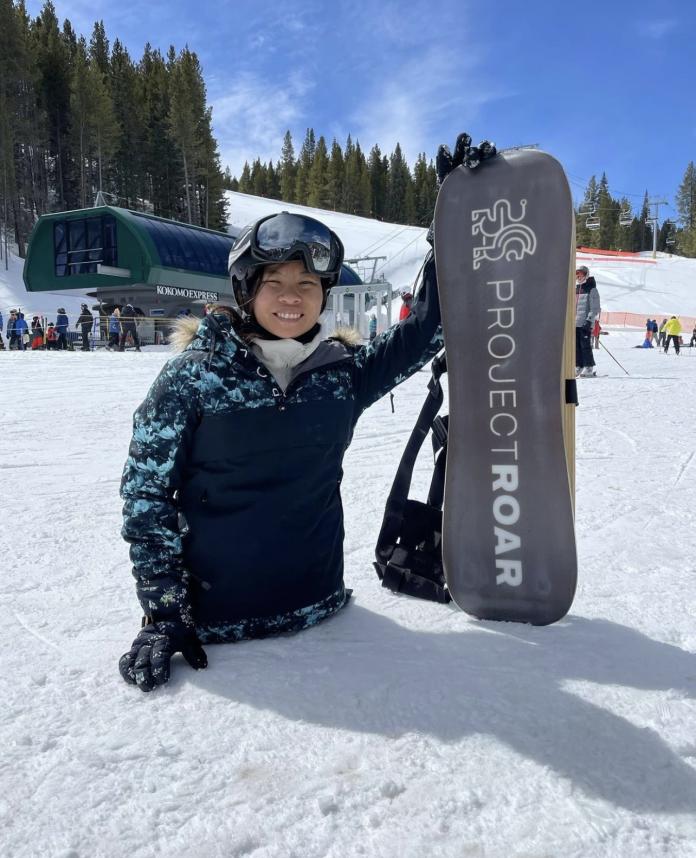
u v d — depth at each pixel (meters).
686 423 4.84
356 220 69.06
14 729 1.15
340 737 1.12
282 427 1.43
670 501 2.71
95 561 2.09
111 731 1.14
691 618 1.59
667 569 1.93
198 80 57.59
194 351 1.41
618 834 0.89
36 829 0.91
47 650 1.47
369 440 4.34
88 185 50.75
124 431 4.71
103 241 25.33
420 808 0.94
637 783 0.99
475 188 1.54
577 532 2.31
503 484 1.56
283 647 1.46
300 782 1.00
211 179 56.00
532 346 1.51
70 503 2.83
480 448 1.58
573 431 1.62
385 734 1.12
